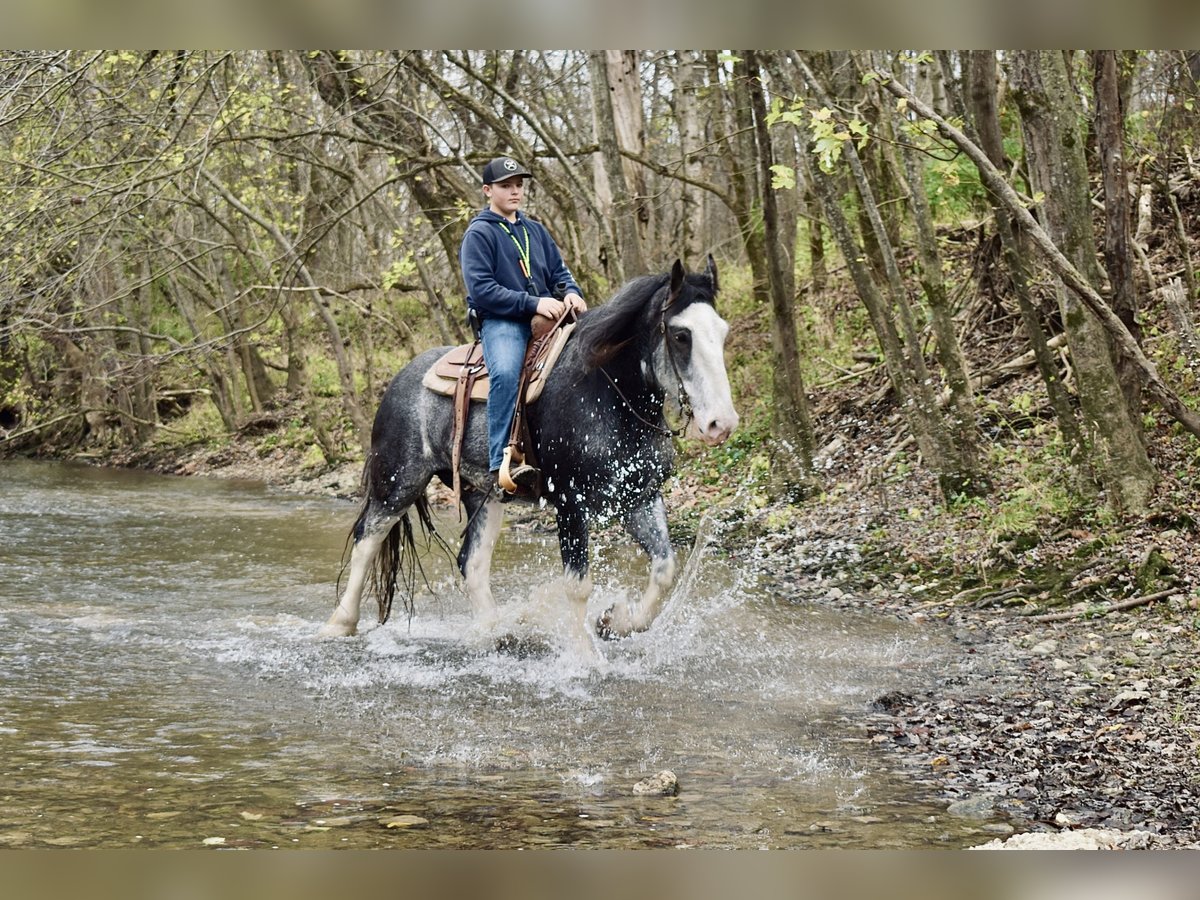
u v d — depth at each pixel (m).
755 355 15.38
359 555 7.25
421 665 6.34
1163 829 3.93
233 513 14.47
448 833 3.86
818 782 4.47
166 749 4.76
